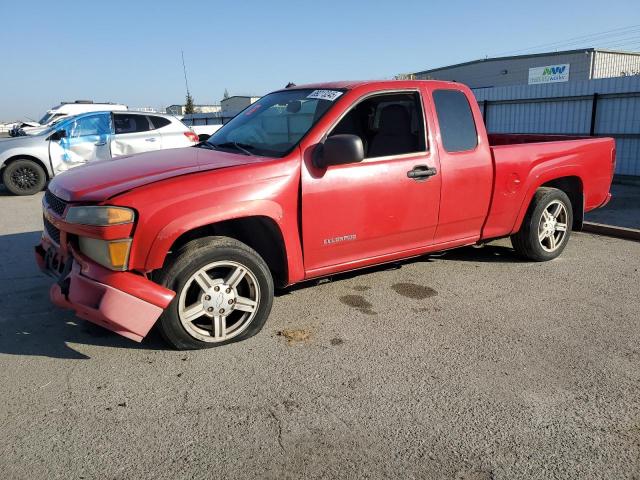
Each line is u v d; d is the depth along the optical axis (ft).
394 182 13.89
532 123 44.34
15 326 13.16
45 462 8.33
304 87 15.47
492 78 157.79
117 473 8.10
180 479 7.98
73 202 11.09
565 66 134.72
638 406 9.84
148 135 38.52
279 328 13.12
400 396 10.14
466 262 18.52
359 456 8.50
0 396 10.11
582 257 19.31
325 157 12.21
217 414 9.57
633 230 22.17
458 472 8.15
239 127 15.44
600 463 8.34
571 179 19.03
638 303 14.78
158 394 10.18
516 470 8.19
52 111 61.98
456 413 9.61
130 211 10.58
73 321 13.46
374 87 13.99
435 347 12.15
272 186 12.06
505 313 14.08
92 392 10.26
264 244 13.07
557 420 9.42
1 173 36.11
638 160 37.76
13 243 21.62
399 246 14.76
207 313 11.73
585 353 11.86
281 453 8.55
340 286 16.07
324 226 13.01
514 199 16.80
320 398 10.07
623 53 131.13
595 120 39.78
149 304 10.74
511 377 10.84
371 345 12.24
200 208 11.14
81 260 11.03
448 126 15.10
